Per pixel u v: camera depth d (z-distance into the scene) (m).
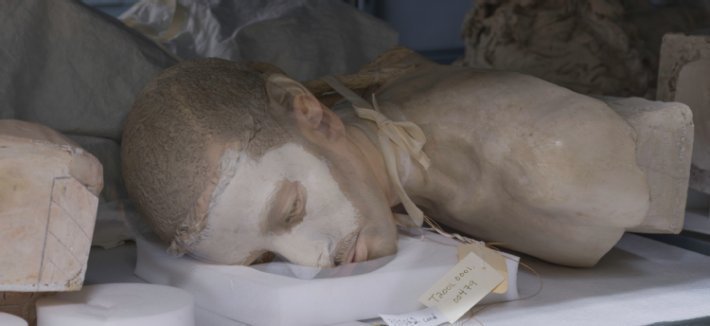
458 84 2.83
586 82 4.26
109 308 2.01
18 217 2.01
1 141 2.01
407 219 2.76
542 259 2.89
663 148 2.68
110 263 2.84
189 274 2.44
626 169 2.53
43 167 2.04
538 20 4.38
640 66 4.29
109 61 3.15
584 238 2.70
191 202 2.33
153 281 2.59
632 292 2.59
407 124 2.70
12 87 2.98
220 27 3.65
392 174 2.65
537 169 2.49
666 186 2.72
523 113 2.62
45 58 3.08
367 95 3.16
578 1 4.38
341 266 2.39
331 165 2.43
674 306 2.46
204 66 2.57
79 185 2.06
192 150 2.33
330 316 2.27
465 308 2.30
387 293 2.33
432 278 2.38
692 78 3.31
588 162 2.49
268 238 2.37
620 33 4.27
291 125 2.43
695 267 2.88
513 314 2.38
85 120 3.09
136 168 2.45
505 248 2.99
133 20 3.77
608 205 2.54
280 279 2.29
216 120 2.36
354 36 3.80
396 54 3.34
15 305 2.10
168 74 2.56
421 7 5.42
